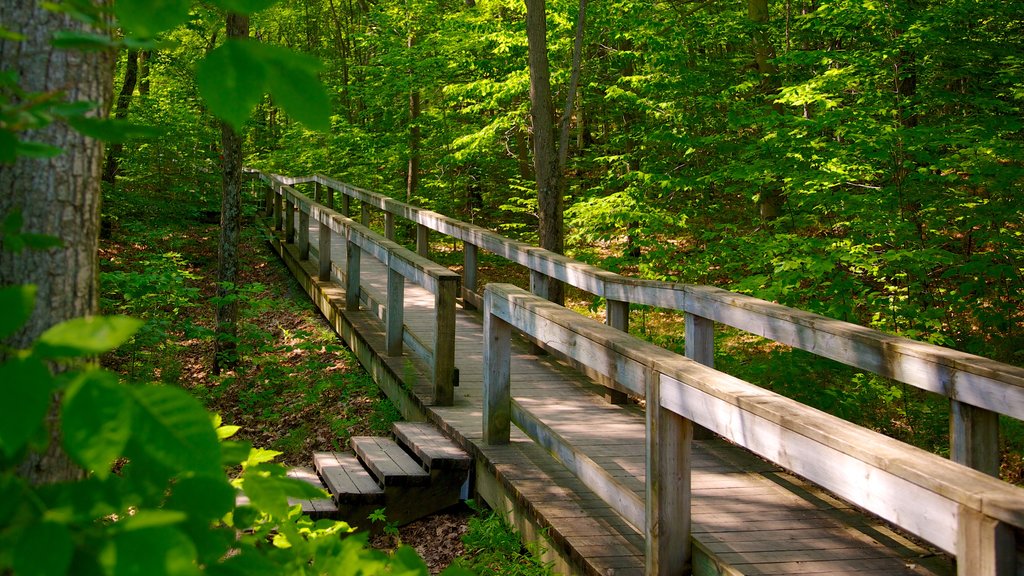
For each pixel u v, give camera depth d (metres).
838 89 7.73
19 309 0.77
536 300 4.84
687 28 10.17
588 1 9.71
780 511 4.30
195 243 14.50
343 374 8.04
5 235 1.01
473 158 13.20
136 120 13.43
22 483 0.86
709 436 5.59
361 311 9.25
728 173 8.20
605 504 4.33
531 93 8.98
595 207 9.16
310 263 12.13
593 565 3.64
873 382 6.36
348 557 1.39
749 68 11.19
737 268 8.68
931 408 6.46
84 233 1.45
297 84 0.84
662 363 3.34
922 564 3.68
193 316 10.73
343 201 14.20
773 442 2.75
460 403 6.22
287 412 7.41
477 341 8.16
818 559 3.72
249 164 19.45
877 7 7.62
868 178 7.71
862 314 8.12
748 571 3.59
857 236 7.08
